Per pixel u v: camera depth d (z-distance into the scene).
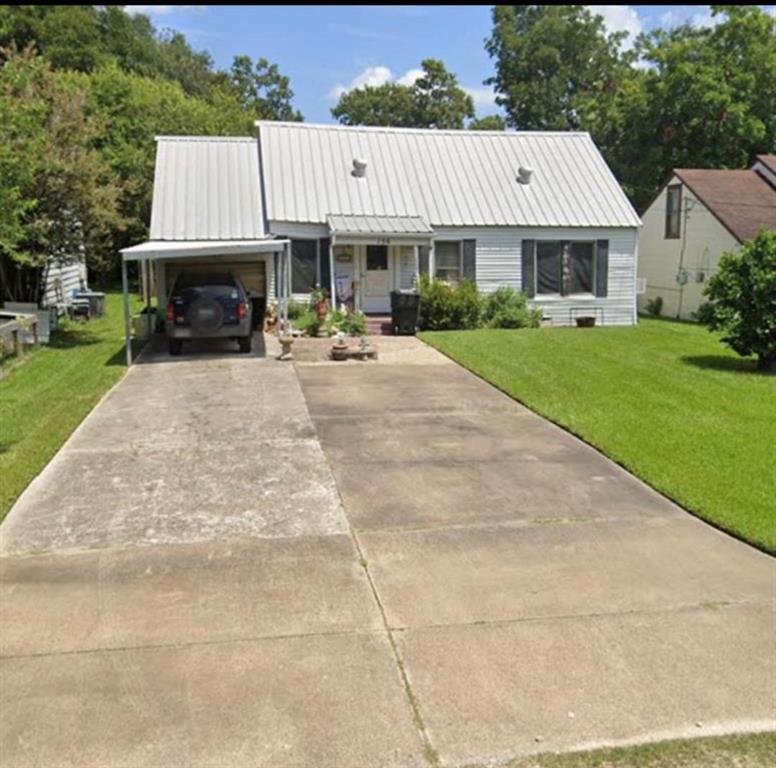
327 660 3.53
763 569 4.57
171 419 8.38
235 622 3.89
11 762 2.84
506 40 40.94
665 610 4.04
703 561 4.69
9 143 11.43
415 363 12.16
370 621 3.90
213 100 37.94
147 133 27.59
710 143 28.44
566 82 40.16
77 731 3.01
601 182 20.05
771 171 23.19
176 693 3.27
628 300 19.55
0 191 9.67
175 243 15.24
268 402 9.29
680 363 11.93
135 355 12.97
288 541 4.97
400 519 5.39
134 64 39.56
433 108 49.78
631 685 3.34
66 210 14.40
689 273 22.94
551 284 19.02
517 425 8.15
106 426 8.04
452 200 18.56
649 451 7.00
